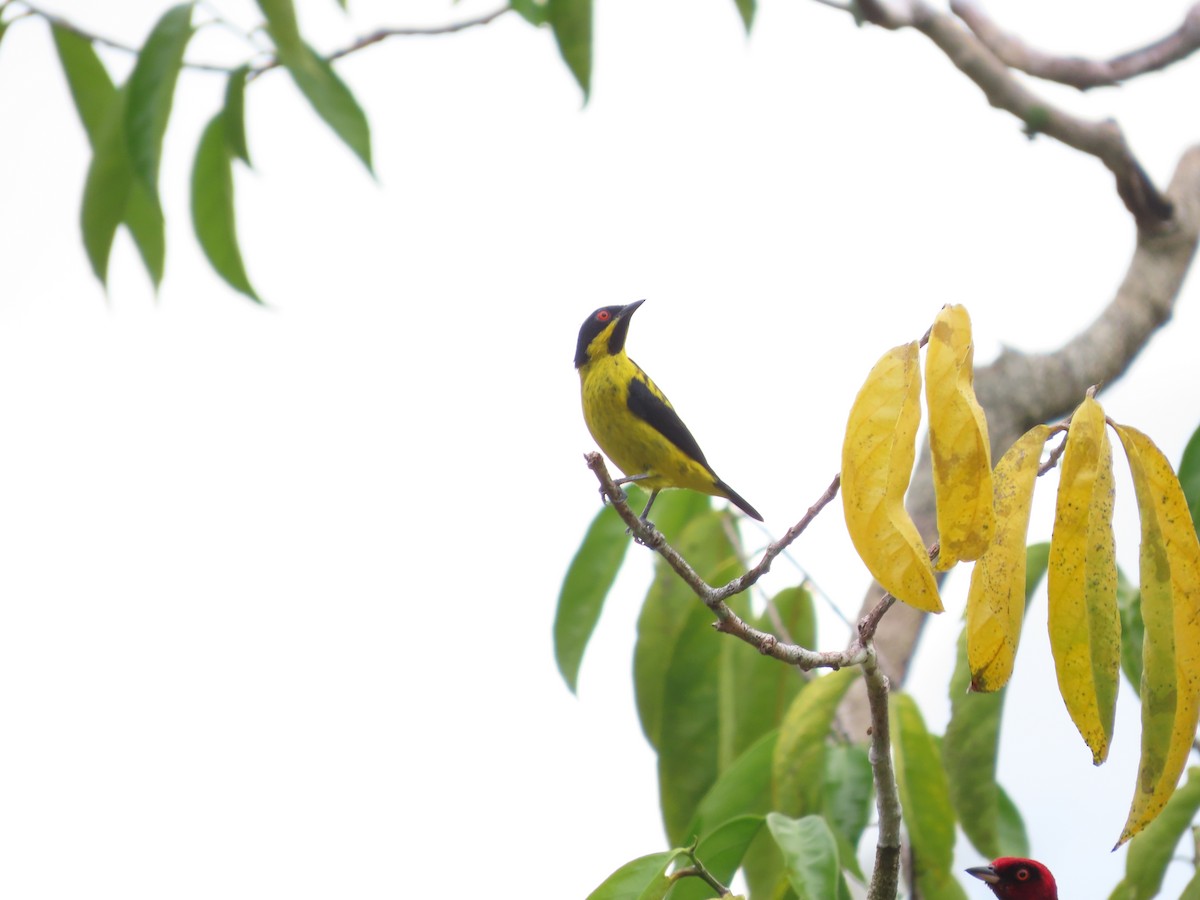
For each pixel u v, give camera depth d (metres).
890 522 5.62
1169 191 14.19
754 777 10.19
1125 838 6.13
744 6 10.49
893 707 9.80
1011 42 13.86
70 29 9.88
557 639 11.84
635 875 8.31
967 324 5.60
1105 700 5.97
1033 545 10.14
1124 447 6.08
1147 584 6.08
